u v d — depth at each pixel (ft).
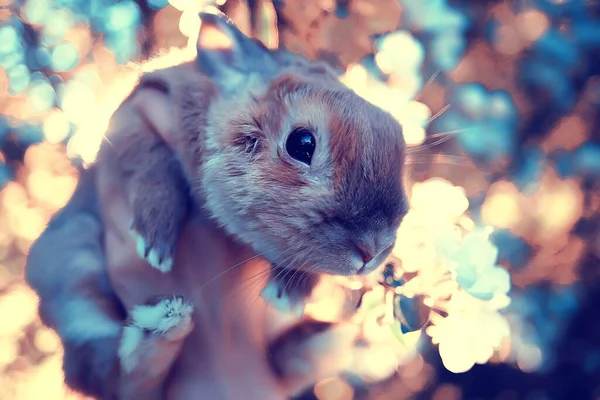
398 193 1.20
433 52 1.91
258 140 1.21
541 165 2.09
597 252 2.18
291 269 1.26
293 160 1.19
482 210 2.04
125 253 1.25
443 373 2.47
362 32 1.86
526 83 2.06
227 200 1.23
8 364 2.91
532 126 2.09
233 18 1.49
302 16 1.83
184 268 1.26
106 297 1.31
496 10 2.04
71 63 2.27
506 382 2.39
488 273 1.20
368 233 1.17
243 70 1.27
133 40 2.10
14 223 2.64
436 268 1.23
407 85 1.63
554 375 2.31
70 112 1.83
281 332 1.38
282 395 1.34
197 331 1.27
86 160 1.43
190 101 1.25
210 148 1.23
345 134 1.18
